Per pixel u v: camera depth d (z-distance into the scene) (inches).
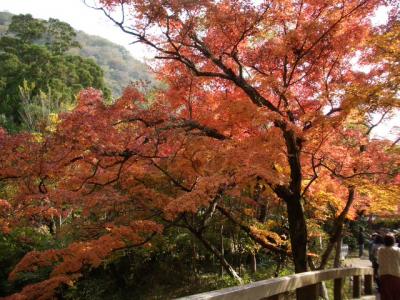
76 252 287.6
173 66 376.5
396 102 281.4
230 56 346.0
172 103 356.8
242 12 313.1
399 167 376.8
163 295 500.1
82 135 265.6
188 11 314.0
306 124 331.3
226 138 328.2
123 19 332.8
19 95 1144.2
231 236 550.0
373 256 382.0
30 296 279.1
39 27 1531.7
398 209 525.0
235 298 134.4
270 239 482.3
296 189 346.0
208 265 579.8
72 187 308.8
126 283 531.5
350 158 370.3
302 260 346.0
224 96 365.7
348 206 461.1
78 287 500.4
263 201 498.0
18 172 264.8
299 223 348.8
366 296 349.4
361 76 327.6
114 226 304.7
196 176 327.0
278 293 174.1
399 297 275.0
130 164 312.7
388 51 287.4
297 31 313.6
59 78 1310.3
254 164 279.0
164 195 334.6
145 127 291.0
